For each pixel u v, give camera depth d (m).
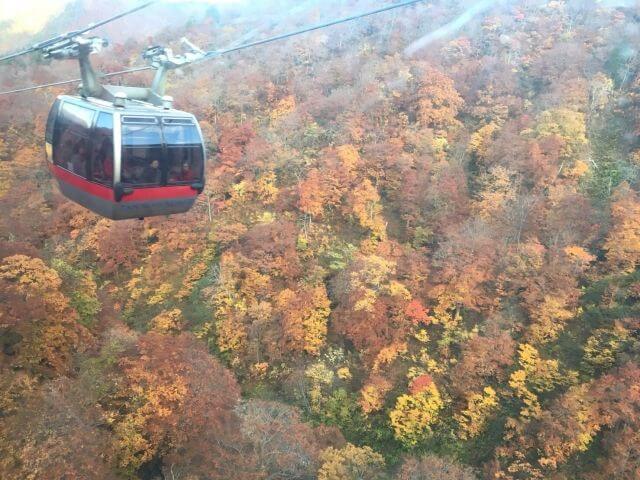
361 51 56.00
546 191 38.16
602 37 51.19
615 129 43.28
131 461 20.58
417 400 27.20
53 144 11.10
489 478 23.94
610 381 25.36
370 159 40.34
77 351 24.34
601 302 30.67
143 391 21.59
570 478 23.56
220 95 49.22
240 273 33.38
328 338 32.22
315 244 36.56
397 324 31.17
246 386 29.66
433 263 32.78
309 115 45.41
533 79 48.75
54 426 17.78
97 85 11.09
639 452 22.86
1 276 24.27
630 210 33.41
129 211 11.37
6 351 23.38
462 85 47.84
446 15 59.22
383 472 23.95
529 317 30.98
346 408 28.41
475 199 38.91
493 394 27.11
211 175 40.66
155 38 67.00
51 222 39.16
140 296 34.56
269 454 20.39
